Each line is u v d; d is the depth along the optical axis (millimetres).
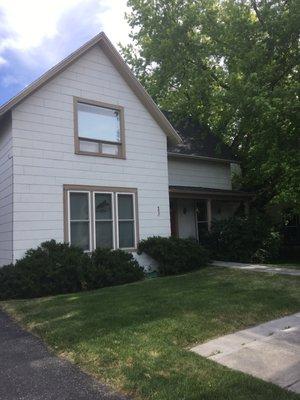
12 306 9383
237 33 18672
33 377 5219
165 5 21891
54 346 6344
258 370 5109
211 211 20078
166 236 15078
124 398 4527
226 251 17031
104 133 13773
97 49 13891
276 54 18031
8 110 11648
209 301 8641
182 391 4527
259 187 21172
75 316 7859
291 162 16859
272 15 17719
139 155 14625
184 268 14266
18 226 11570
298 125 15867
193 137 21219
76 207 12867
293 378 4836
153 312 7785
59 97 12773
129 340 6254
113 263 12484
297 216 22219
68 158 12766
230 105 17938
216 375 4926
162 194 15188
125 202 14133
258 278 11656
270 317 7621
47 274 10891
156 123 15336
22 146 11883
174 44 21031
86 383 4961
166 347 5918
